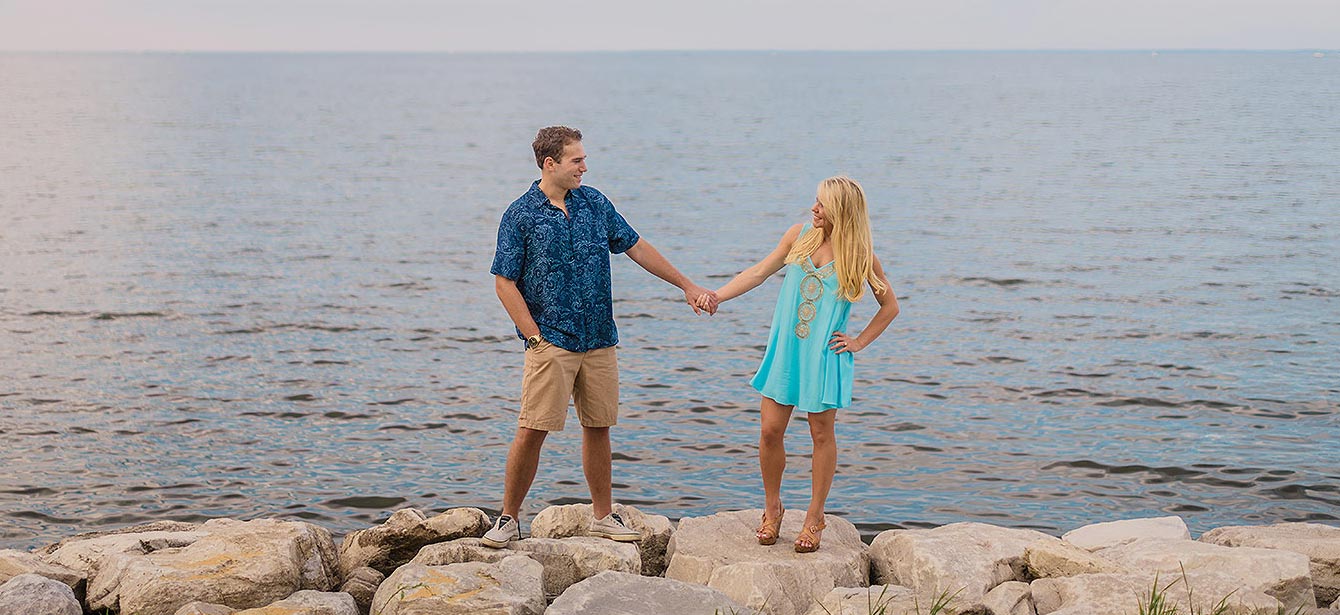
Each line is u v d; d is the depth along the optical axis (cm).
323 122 8100
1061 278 2205
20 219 3050
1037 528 946
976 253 2538
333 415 1303
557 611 502
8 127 7219
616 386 588
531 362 561
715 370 1515
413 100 11981
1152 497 1016
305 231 2897
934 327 1772
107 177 4241
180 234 2811
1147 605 495
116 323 1798
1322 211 3259
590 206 564
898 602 523
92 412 1304
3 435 1208
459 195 3775
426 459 1145
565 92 14450
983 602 527
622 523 621
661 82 19262
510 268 546
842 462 1120
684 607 512
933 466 1108
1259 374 1452
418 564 545
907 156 5356
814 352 569
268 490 1048
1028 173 4509
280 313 1883
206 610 495
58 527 955
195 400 1361
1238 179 4212
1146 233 2841
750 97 12825
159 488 1052
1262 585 515
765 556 591
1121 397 1353
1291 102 10925
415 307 1947
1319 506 988
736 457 1143
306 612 502
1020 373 1478
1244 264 2341
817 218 568
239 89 15312
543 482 1064
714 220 3180
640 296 2059
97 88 15288
